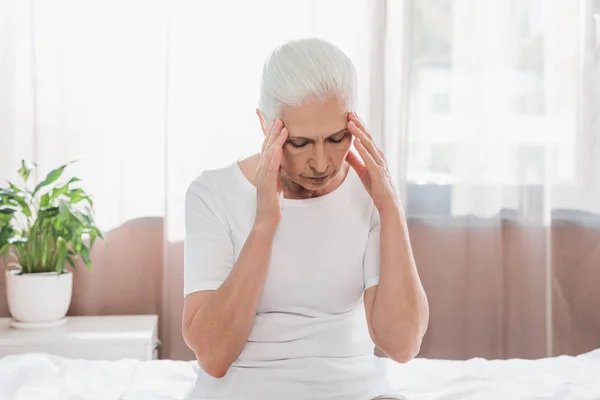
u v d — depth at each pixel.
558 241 3.14
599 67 3.08
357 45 3.02
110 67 2.95
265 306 1.62
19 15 2.91
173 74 2.96
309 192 1.67
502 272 3.15
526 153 3.11
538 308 3.14
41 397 1.82
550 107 3.09
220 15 2.97
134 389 1.91
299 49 1.51
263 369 1.57
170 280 3.01
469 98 3.07
